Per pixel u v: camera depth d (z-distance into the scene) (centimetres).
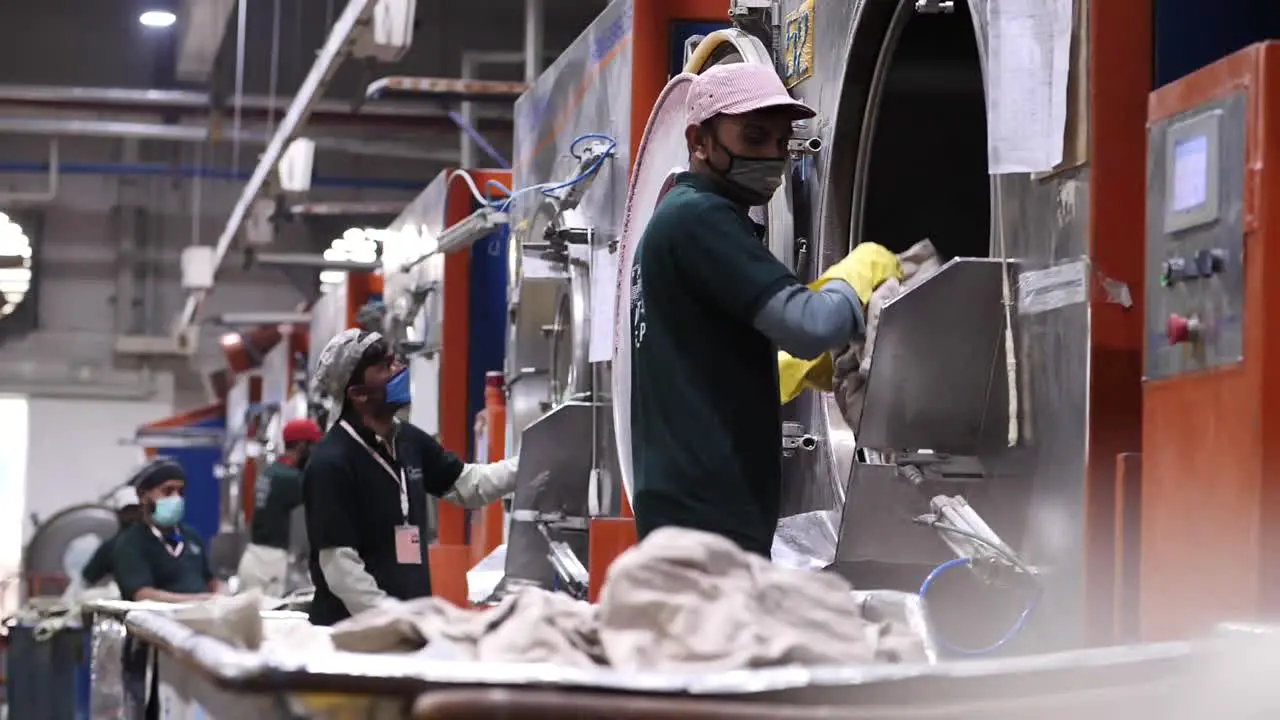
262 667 184
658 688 185
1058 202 325
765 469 331
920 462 355
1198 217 271
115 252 2055
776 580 223
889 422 351
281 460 1242
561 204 618
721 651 207
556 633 227
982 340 344
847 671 192
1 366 2039
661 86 561
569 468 577
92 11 1738
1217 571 262
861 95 433
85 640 886
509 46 1636
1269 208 255
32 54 1767
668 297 330
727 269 319
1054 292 324
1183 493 272
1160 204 283
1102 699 203
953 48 452
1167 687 210
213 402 2116
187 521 1914
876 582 378
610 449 574
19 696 902
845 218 440
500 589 600
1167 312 279
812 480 439
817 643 213
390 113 1661
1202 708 213
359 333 495
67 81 1780
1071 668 205
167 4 1670
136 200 2055
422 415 919
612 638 213
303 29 1628
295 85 1711
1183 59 318
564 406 570
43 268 2041
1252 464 254
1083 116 317
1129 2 318
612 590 216
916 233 475
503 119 1656
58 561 1449
